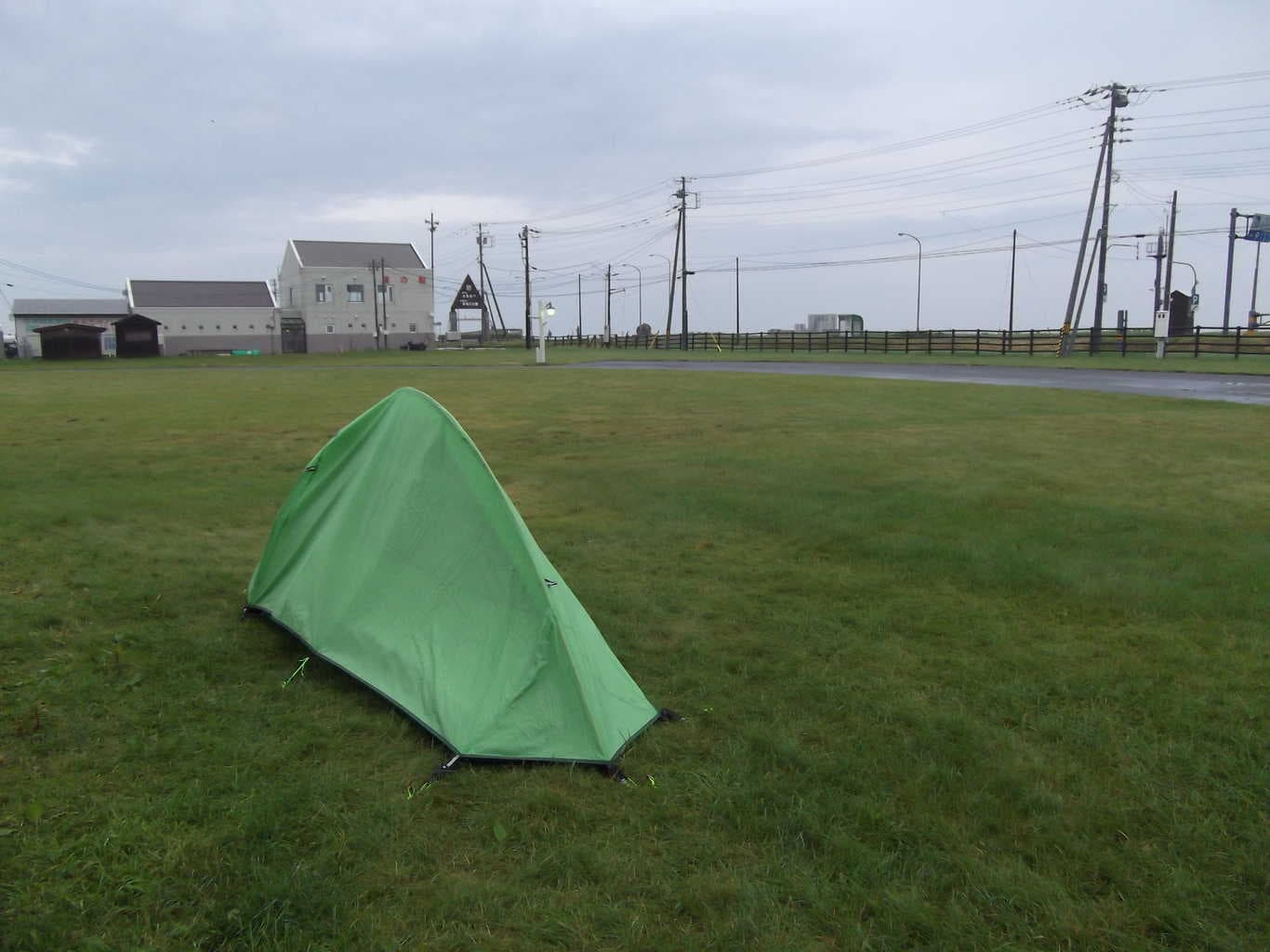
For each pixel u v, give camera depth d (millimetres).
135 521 7586
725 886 2725
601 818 3096
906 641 4848
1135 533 7027
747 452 11469
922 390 20266
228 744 3557
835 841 2951
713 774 3391
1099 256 39781
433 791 3238
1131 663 4473
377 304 73562
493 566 3875
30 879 2658
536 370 32188
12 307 69125
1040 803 3207
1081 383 22250
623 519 7852
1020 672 4395
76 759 3414
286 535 4977
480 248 87500
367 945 2443
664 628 5035
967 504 8156
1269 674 4328
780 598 5602
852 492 8750
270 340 73938
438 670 3783
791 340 54062
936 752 3572
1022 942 2537
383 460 4543
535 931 2523
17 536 6871
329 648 4297
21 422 15180
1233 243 56438
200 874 2732
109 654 4395
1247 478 9398
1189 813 3164
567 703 3529
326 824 3014
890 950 2484
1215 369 26562
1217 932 2566
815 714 3951
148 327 51969
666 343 65688
